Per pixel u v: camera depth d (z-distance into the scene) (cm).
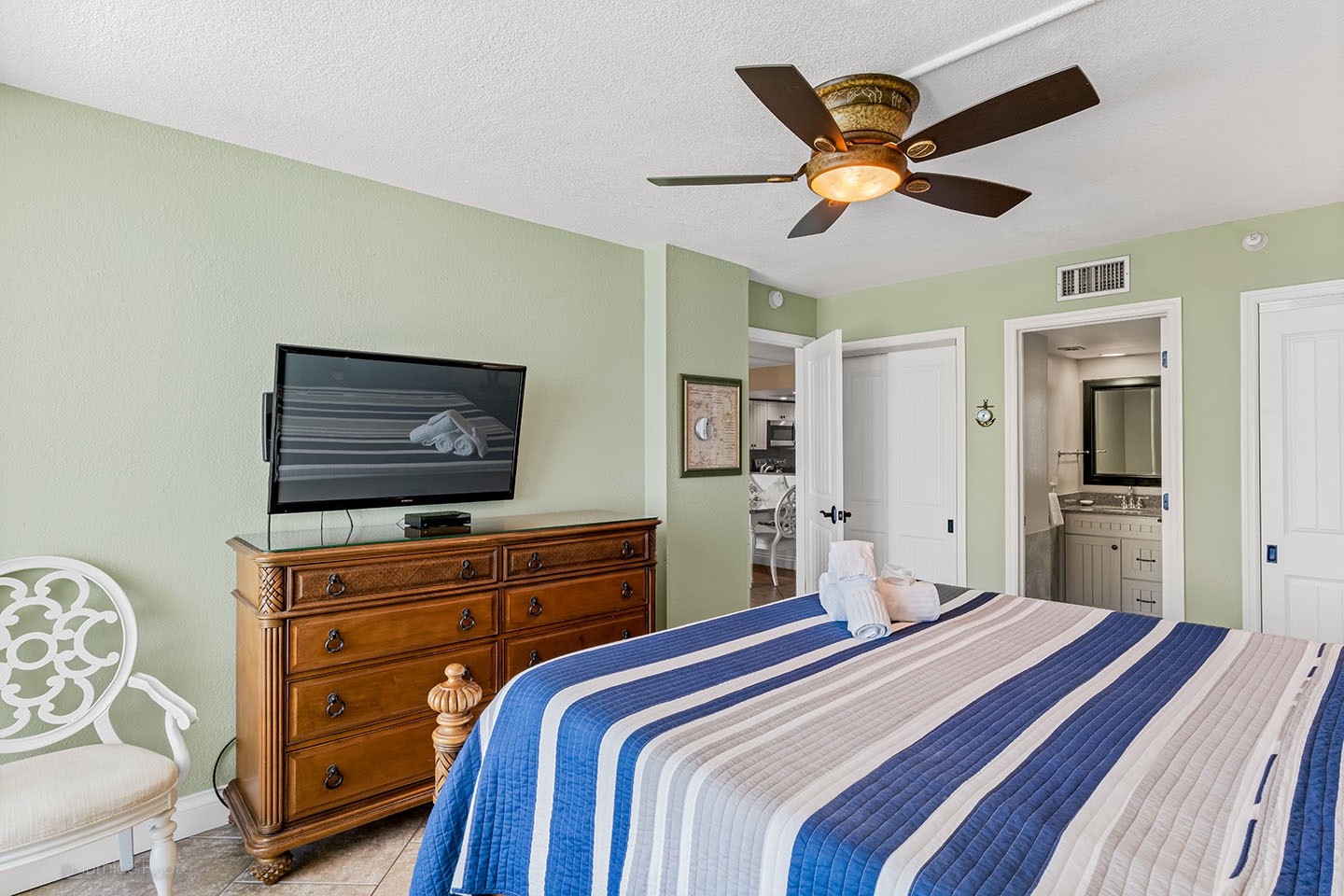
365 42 177
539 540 258
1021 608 221
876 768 111
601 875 121
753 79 148
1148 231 334
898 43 177
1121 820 94
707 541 372
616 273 351
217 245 231
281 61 185
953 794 102
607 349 346
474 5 162
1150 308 340
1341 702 136
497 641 246
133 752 184
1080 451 569
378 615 218
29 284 199
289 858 203
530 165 255
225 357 234
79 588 201
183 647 225
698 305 368
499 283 305
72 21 166
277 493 227
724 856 102
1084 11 163
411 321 277
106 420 212
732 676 156
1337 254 293
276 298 244
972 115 163
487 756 148
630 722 130
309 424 231
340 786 210
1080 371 570
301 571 203
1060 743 120
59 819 155
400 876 203
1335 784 103
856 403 472
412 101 207
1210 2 160
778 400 823
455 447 271
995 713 134
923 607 203
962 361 407
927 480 432
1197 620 329
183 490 226
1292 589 307
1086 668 160
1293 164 254
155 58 183
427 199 282
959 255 373
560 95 204
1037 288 378
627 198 287
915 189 202
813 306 482
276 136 230
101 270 211
